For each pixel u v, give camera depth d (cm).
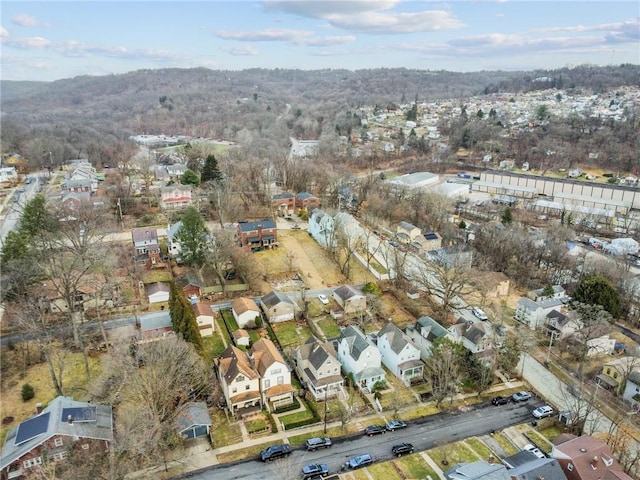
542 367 7088
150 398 4962
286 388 5988
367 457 5072
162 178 15225
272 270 9469
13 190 14050
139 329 7144
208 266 9175
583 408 6103
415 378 6594
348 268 9369
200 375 5559
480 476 4306
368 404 6047
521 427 5759
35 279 7606
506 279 9406
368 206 12750
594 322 7275
